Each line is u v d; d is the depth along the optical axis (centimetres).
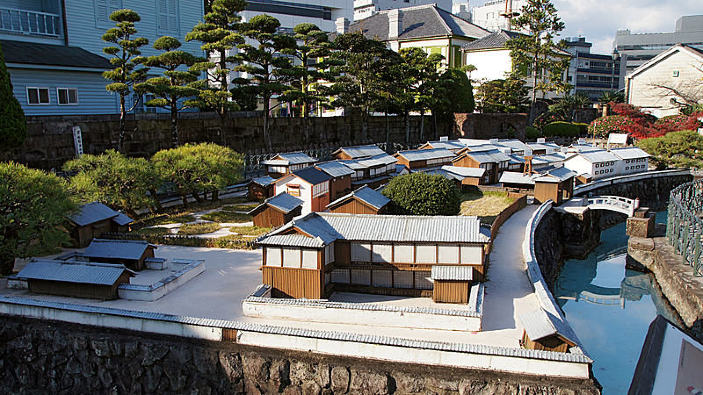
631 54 14338
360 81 6344
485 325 2028
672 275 3094
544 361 1644
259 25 5081
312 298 2275
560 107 9050
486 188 4844
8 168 2536
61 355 2019
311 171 3878
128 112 4631
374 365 1755
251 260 2811
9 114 3188
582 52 12669
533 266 2609
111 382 1967
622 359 2431
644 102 8912
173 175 3778
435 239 2331
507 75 8000
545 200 4362
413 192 3195
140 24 5097
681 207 3441
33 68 3953
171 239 3120
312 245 2234
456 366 1714
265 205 3400
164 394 1925
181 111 5438
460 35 8300
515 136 7812
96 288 2272
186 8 5531
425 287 2420
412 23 8688
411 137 7444
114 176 3316
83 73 4412
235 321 2061
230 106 4850
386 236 2386
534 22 7719
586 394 1579
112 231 3219
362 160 4597
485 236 2297
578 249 4097
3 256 2433
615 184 5453
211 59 7131
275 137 5847
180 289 2398
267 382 1822
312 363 1789
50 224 2477
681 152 6281
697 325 2575
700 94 8219
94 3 4781
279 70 5269
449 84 7394
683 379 1399
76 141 3972
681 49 8406
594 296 3294
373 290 2453
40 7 4672
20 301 2127
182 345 1906
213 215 3766
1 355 2106
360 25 9150
